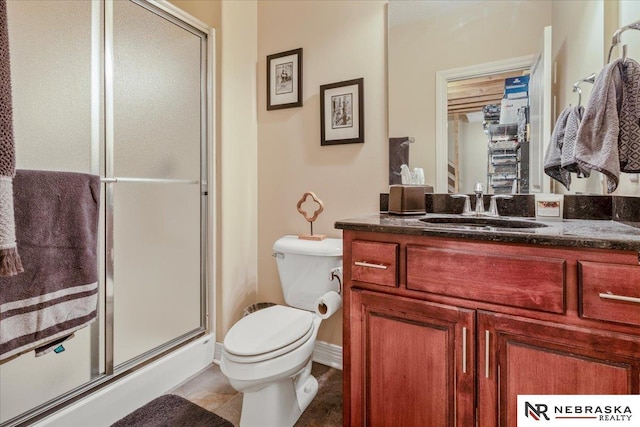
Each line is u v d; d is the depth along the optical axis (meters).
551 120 1.39
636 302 0.77
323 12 1.86
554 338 0.86
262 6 2.05
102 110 1.35
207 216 1.85
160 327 1.61
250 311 1.87
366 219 1.31
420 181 1.60
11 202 0.77
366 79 1.75
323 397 1.59
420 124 1.62
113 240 1.39
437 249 1.02
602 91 1.00
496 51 1.48
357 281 1.16
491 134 1.50
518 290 0.90
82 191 1.18
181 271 1.72
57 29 1.22
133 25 1.47
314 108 1.89
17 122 1.11
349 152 1.80
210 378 1.73
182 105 1.71
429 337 1.03
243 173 1.98
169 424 1.38
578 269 0.84
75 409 1.25
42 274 1.06
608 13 1.21
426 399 1.04
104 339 1.37
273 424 1.31
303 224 1.94
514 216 1.44
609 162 0.96
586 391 0.83
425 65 1.61
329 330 1.86
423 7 1.61
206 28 1.80
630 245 0.77
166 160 1.63
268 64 2.01
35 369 1.20
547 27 1.39
